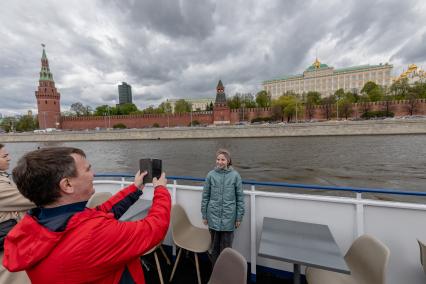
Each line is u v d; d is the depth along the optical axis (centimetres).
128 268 104
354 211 237
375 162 2159
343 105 5897
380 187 1486
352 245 217
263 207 272
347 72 10781
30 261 82
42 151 96
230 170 270
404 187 1465
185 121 6366
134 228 97
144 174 144
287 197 260
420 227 217
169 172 2136
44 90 6788
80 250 83
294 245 191
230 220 256
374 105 5684
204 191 276
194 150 3441
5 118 9025
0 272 146
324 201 246
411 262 221
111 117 6475
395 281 227
